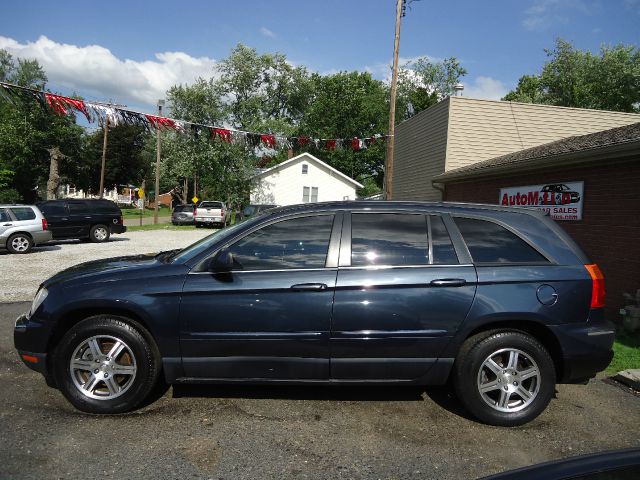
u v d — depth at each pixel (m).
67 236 17.00
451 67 49.75
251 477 2.82
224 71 37.31
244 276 3.58
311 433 3.39
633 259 7.00
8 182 42.59
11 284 8.98
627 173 7.14
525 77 46.16
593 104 34.56
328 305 3.54
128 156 66.62
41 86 49.91
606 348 3.64
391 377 3.64
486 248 3.72
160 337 3.55
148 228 28.64
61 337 3.73
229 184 36.34
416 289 3.56
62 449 3.07
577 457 1.81
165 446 3.14
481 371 3.59
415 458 3.10
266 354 3.58
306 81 40.78
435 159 15.53
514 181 10.34
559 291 3.60
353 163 49.25
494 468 3.00
